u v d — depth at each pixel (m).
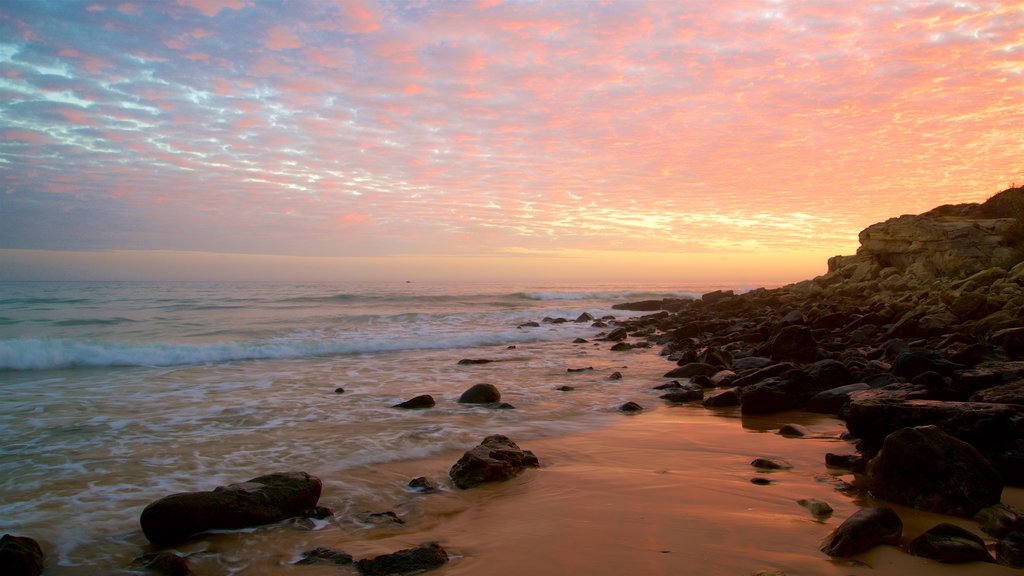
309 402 12.04
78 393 12.89
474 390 12.15
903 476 5.91
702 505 6.11
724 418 10.88
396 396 12.75
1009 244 28.45
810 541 5.04
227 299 42.56
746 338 21.59
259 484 6.21
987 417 6.68
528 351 21.86
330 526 5.86
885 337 18.23
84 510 6.26
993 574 4.25
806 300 34.47
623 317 39.62
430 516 6.07
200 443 8.88
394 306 42.50
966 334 14.78
